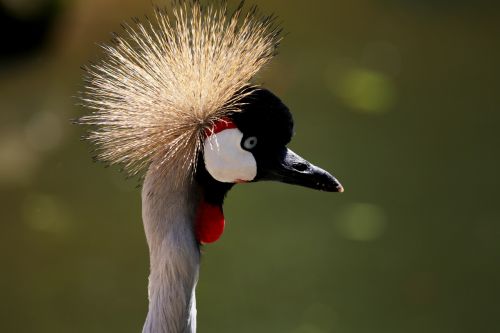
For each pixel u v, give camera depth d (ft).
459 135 39.55
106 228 34.60
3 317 30.25
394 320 30.12
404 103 42.14
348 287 31.68
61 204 35.83
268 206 35.86
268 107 16.53
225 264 32.86
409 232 34.09
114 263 32.86
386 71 45.06
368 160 37.70
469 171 37.17
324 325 29.84
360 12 50.67
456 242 33.55
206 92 16.37
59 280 32.01
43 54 45.39
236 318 30.22
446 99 42.50
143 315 30.48
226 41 16.89
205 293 31.53
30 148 38.91
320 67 45.11
